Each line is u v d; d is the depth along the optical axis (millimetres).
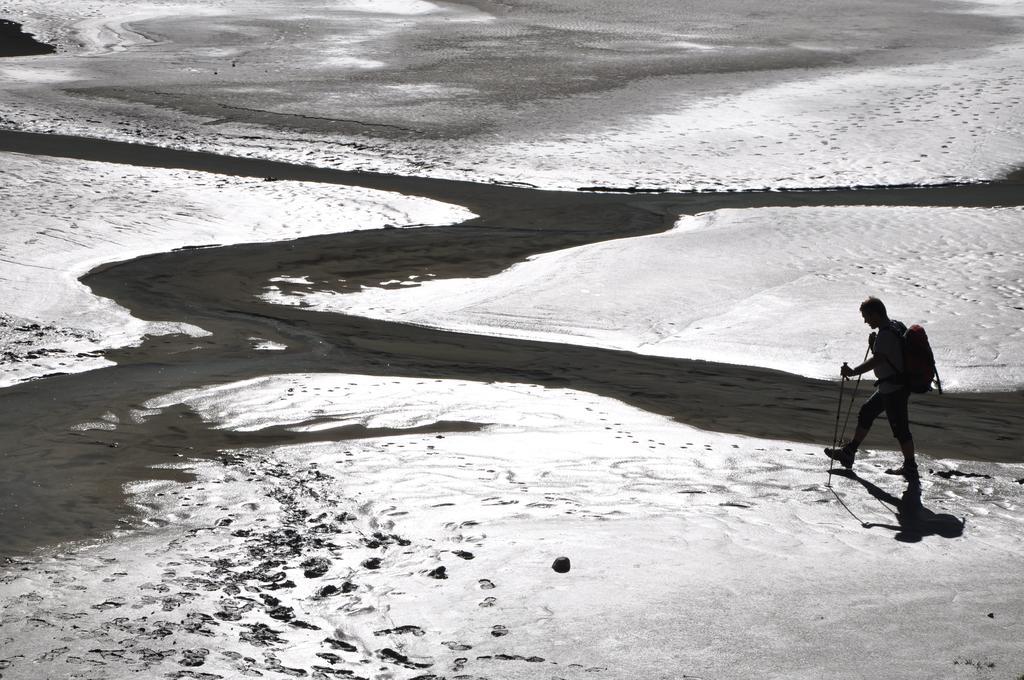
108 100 32875
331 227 19297
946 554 5859
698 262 16016
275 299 14438
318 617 4941
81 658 4410
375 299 14586
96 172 22125
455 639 4684
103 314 13086
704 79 36844
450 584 5312
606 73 38156
